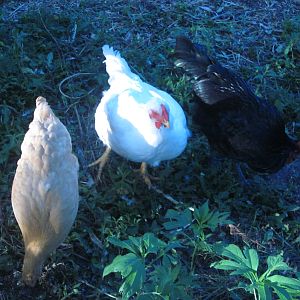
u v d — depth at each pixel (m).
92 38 1.79
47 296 1.15
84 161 1.45
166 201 1.38
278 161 1.38
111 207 1.34
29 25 1.76
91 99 1.58
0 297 1.14
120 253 1.24
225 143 1.40
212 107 1.40
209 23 1.94
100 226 1.29
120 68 1.33
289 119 1.65
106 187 1.39
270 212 1.41
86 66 1.67
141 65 1.72
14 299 1.14
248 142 1.36
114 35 1.83
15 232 1.25
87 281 1.19
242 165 1.54
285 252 1.33
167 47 1.81
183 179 1.44
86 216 1.31
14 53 1.63
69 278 1.19
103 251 1.24
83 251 1.24
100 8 1.92
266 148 1.35
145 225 1.32
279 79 1.78
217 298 1.20
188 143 1.52
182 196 1.40
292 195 1.48
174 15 1.95
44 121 1.01
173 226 0.96
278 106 1.65
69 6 1.90
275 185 1.50
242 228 1.36
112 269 0.87
